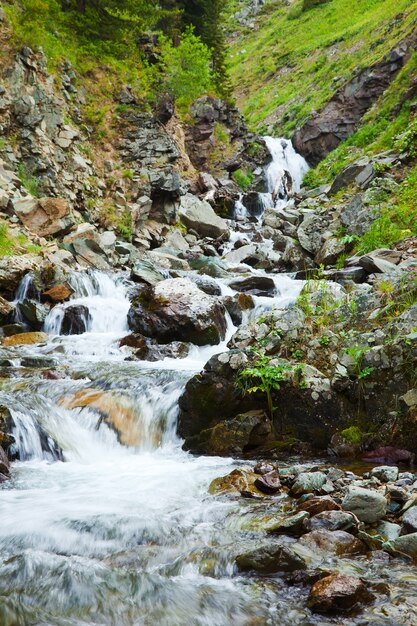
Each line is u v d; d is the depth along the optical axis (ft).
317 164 124.26
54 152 71.31
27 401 25.81
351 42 155.94
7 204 58.85
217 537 15.49
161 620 12.00
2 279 46.70
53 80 78.59
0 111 66.49
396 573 13.34
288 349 26.66
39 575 13.61
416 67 106.01
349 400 24.26
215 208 93.81
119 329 43.98
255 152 118.62
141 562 14.39
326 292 29.99
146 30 102.47
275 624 11.73
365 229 61.00
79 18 90.12
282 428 24.99
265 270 64.85
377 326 26.00
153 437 25.98
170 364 33.91
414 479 19.11
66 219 61.77
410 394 22.76
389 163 76.02
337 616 11.87
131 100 87.76
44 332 43.14
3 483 20.18
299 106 140.77
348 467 21.40
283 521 15.87
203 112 106.42
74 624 11.82
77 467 22.56
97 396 27.04
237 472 20.33
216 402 25.46
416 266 38.91
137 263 56.39
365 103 119.24
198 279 54.60
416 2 137.59
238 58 217.97
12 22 73.00
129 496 18.72
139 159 83.30
